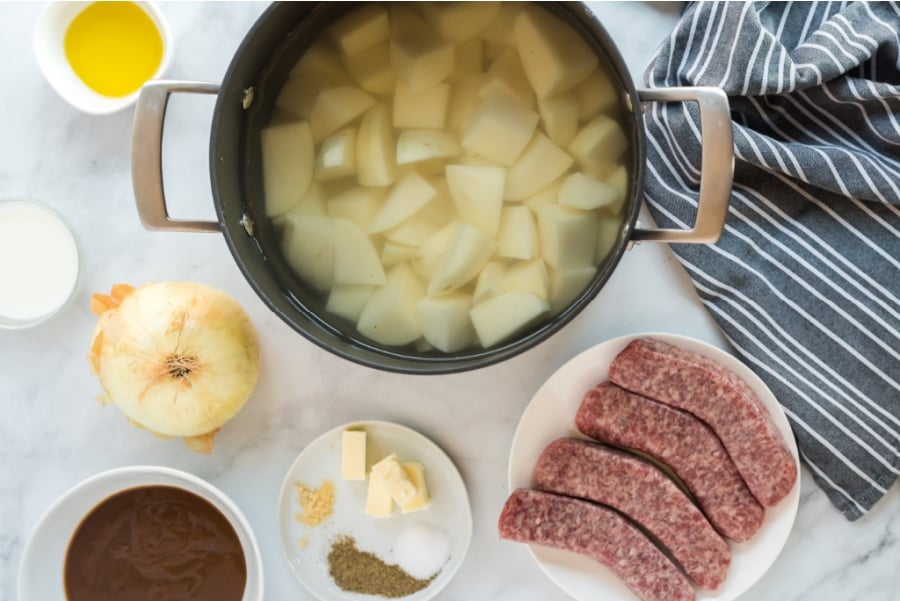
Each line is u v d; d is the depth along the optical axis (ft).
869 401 4.32
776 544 4.34
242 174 3.75
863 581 4.54
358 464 4.43
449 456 4.62
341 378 4.63
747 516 4.29
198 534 4.52
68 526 4.51
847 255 4.31
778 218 4.35
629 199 3.55
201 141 4.53
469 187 3.67
